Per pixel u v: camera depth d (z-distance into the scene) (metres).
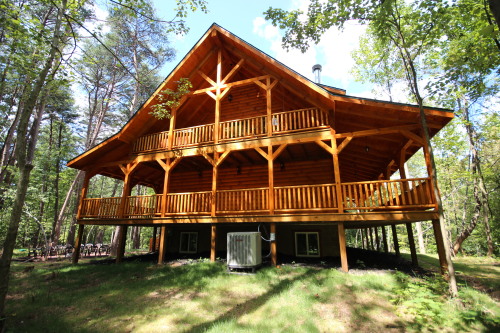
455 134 16.70
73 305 5.86
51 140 22.06
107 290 6.84
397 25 6.79
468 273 9.00
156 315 5.24
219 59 11.26
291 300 5.77
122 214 10.74
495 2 2.16
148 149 11.34
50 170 21.33
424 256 14.15
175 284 7.10
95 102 20.95
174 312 5.36
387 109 7.83
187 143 10.78
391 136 9.11
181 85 10.15
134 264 9.53
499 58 7.07
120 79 20.50
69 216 28.11
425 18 6.64
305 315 5.01
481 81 8.12
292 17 7.23
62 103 17.45
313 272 7.55
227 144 9.97
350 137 8.50
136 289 6.84
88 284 7.55
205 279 7.34
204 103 13.23
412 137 7.83
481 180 15.54
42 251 15.48
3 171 14.27
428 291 5.36
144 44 19.05
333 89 10.40
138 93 20.80
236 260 8.06
